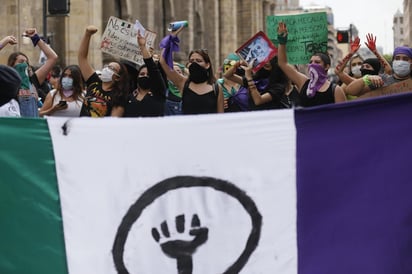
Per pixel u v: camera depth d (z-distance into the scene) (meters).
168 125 7.92
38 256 7.82
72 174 7.90
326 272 7.89
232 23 76.88
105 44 15.12
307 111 7.94
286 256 7.88
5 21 29.38
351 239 7.95
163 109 12.09
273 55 13.11
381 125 8.00
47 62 13.78
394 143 8.00
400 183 7.98
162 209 7.91
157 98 12.05
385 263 7.93
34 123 7.93
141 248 7.85
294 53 15.48
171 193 7.91
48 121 7.93
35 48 30.09
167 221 7.88
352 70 16.25
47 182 7.90
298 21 15.37
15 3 29.42
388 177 7.96
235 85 15.77
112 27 15.09
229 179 7.92
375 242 7.94
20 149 7.91
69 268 7.80
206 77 11.71
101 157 7.91
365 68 14.71
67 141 7.92
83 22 35.81
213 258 7.84
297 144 7.95
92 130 7.93
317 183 7.95
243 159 7.94
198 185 7.93
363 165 7.98
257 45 13.30
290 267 7.88
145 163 7.91
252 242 7.87
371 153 7.98
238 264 7.85
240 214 7.90
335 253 7.91
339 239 7.93
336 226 7.93
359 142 7.98
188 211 7.89
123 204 7.88
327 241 7.92
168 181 7.91
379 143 7.99
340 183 7.96
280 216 7.91
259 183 7.92
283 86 12.91
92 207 7.86
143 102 12.02
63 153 7.91
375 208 7.95
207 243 7.87
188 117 7.92
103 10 44.94
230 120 7.93
